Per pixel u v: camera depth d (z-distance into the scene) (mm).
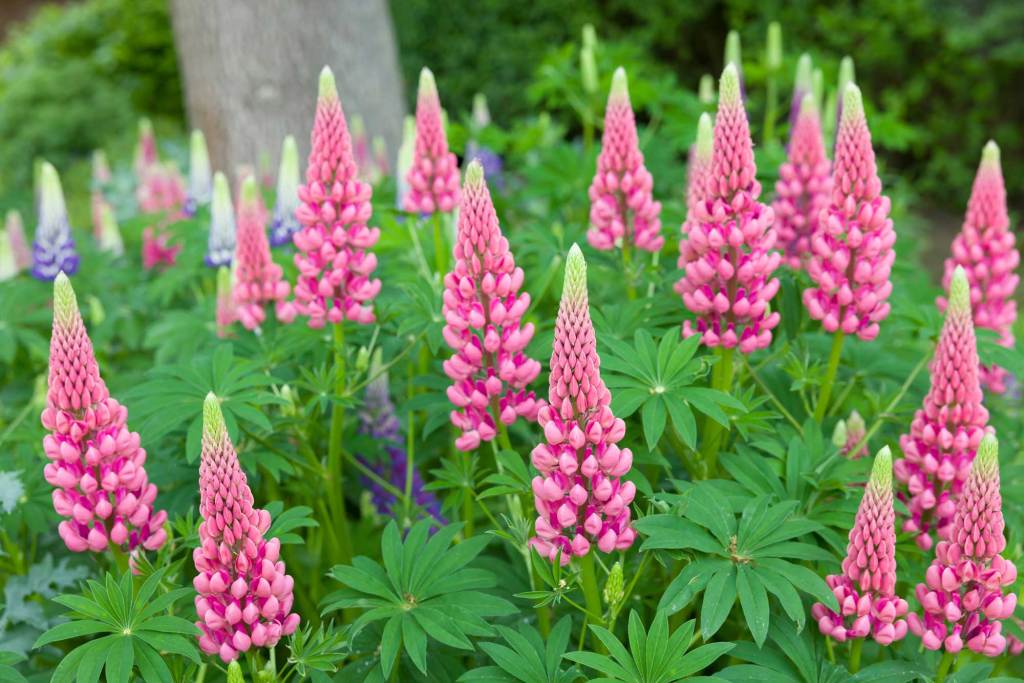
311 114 7730
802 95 5629
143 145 8016
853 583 2693
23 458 3775
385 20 8203
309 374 3605
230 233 4980
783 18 12922
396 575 2877
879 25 12500
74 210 11750
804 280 3850
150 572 2920
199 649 2838
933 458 3035
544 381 3473
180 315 4945
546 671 2689
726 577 2697
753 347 3203
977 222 3721
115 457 2885
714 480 3098
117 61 15438
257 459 3453
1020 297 9352
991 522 2533
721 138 3055
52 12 17297
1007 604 2613
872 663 3035
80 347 2764
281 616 2719
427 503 4121
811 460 3230
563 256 4199
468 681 2709
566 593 3082
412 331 4020
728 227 3090
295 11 7539
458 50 13438
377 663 2998
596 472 2645
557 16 13359
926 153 13305
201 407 3297
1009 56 12094
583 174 5547
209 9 7520
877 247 3172
